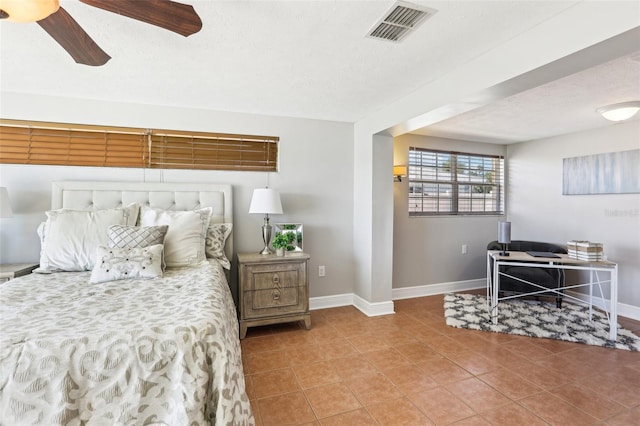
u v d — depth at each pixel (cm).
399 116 281
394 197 395
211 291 174
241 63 209
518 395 193
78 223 234
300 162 342
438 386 203
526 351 251
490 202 460
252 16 157
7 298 161
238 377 132
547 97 264
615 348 256
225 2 145
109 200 276
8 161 261
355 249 364
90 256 227
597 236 361
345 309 353
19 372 105
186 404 111
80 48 150
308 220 348
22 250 264
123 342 115
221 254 280
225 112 314
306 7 150
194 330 124
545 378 212
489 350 253
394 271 397
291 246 329
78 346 112
